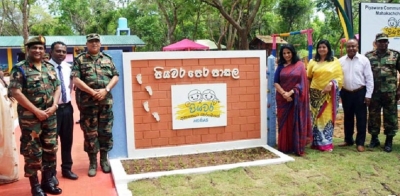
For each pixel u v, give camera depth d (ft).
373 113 18.12
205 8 69.36
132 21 114.11
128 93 16.84
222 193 12.88
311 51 27.99
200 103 17.80
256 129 18.83
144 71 16.97
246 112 18.57
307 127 17.40
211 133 18.15
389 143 17.92
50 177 13.44
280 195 12.71
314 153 17.49
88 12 117.80
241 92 18.40
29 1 60.34
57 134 13.83
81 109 14.85
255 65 18.49
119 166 15.66
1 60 86.33
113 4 121.80
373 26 27.99
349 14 28.37
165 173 14.73
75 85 14.75
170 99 17.39
